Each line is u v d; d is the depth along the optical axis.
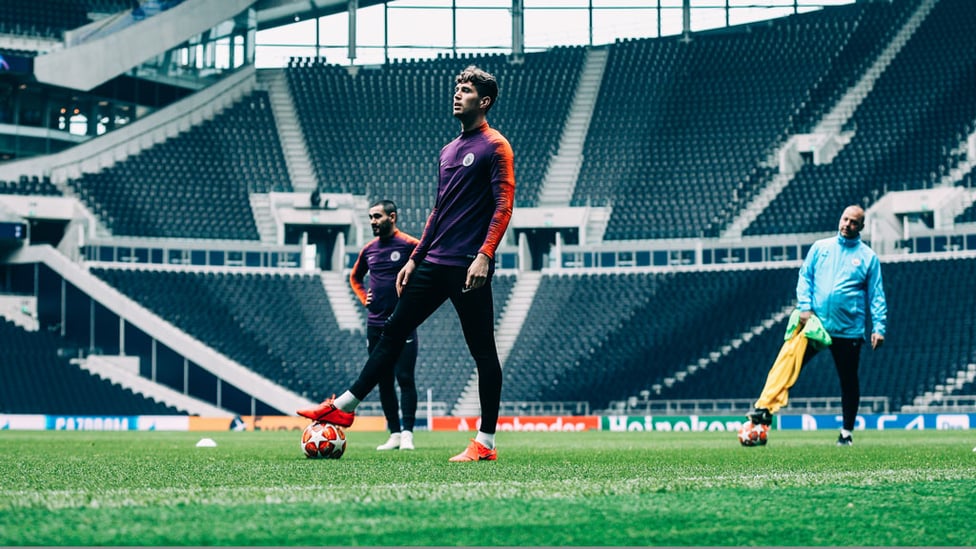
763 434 10.85
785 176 37.66
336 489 4.04
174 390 33.31
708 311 34.91
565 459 7.30
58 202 35.44
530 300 37.09
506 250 38.59
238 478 4.86
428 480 4.70
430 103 42.50
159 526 2.92
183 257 37.12
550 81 42.94
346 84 42.84
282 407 33.50
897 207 34.84
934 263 33.44
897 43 40.19
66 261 34.09
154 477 4.96
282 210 37.66
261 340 34.75
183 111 40.22
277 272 37.16
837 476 5.10
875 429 25.23
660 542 2.84
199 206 37.78
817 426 26.47
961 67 38.34
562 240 38.59
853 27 41.31
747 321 34.09
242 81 41.97
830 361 31.69
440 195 6.34
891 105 38.34
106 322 34.00
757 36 42.41
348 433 24.67
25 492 3.99
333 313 36.09
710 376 32.75
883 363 31.09
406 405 9.94
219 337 34.44
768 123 39.47
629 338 34.75
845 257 10.45
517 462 6.57
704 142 39.78
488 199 6.25
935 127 36.97
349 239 38.72
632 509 3.47
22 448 11.33
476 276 6.13
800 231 35.62
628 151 40.31
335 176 39.94
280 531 2.86
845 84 39.59
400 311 6.48
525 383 33.97
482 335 6.45
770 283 35.12
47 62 35.91
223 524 2.97
